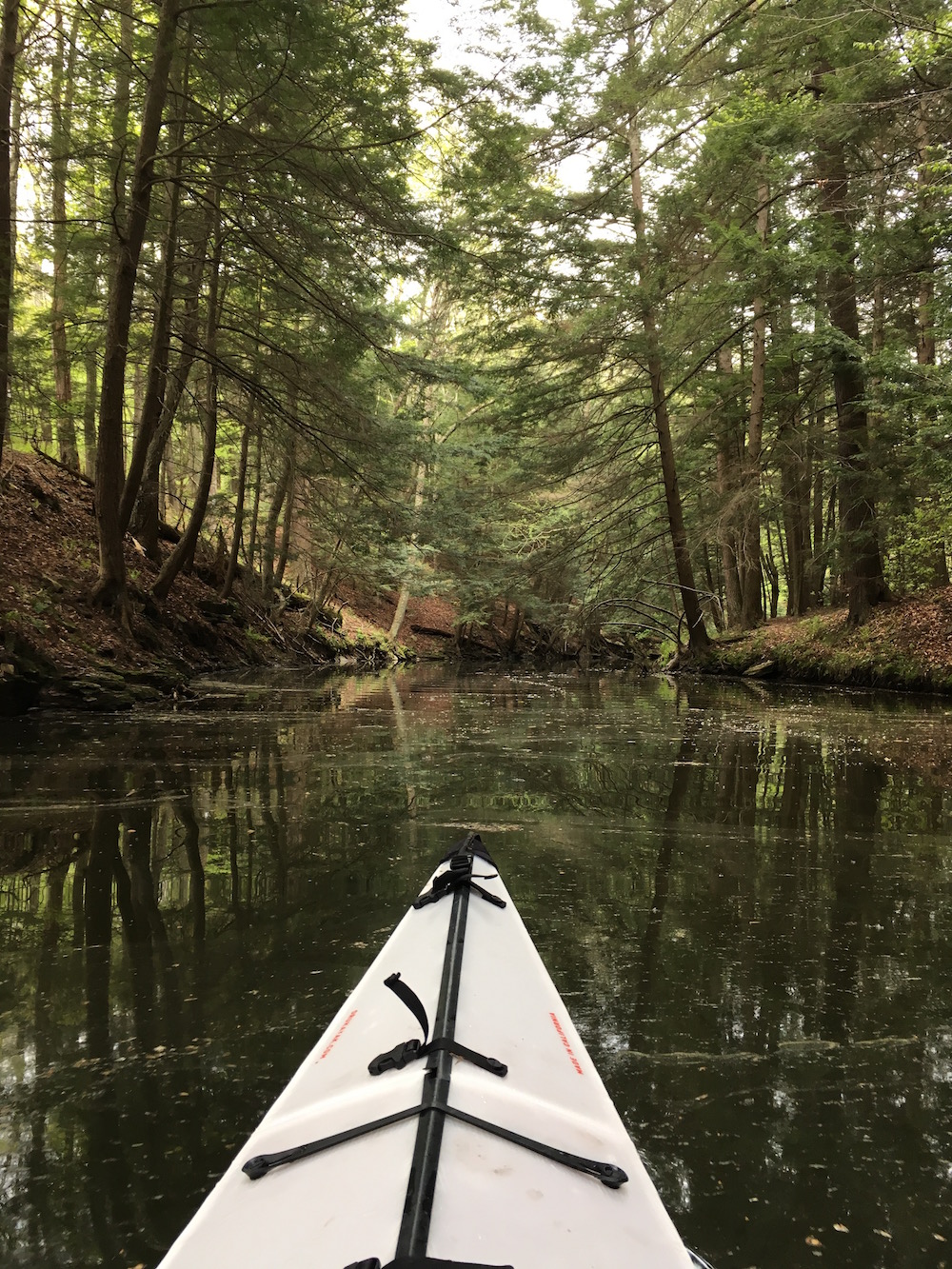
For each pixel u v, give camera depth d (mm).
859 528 15211
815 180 12969
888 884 4066
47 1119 2102
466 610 30516
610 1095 2219
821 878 4168
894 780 6688
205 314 15266
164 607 15656
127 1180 1864
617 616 24656
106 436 11750
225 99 11695
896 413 12750
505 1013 1888
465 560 21219
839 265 11984
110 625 12031
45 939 3348
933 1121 2109
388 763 7398
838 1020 2670
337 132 10734
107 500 11945
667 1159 1953
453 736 9227
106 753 7562
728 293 12945
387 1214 1104
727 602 24000
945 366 11680
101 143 11594
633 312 15906
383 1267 972
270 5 8312
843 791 6238
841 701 13086
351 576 25375
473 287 14109
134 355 15969
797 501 20109
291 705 12141
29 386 13508
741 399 19438
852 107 10641
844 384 14453
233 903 3748
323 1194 1204
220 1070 2340
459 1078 1488
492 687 17234
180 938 3350
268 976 2990
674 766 7316
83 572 12828
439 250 11656
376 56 9695
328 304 12539
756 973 3027
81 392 21266
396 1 9008
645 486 19844
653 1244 1163
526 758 7738
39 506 14562
